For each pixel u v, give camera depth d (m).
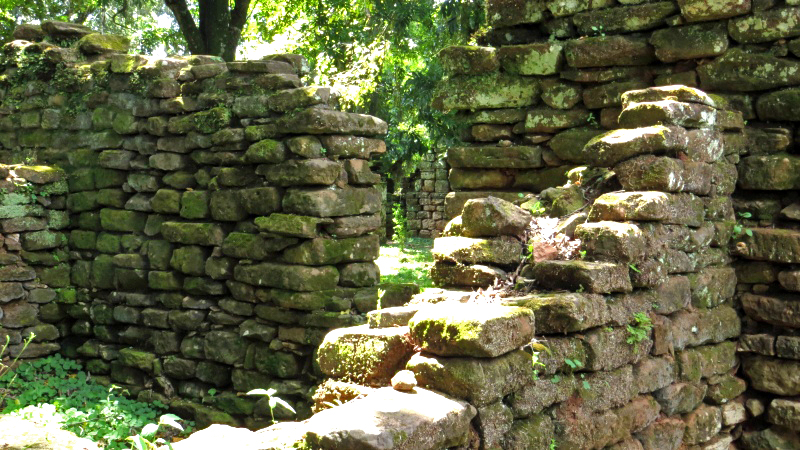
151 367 7.80
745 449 5.31
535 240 4.30
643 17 5.57
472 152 6.13
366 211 7.27
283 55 7.75
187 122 7.75
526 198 5.40
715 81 5.45
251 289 7.23
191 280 7.63
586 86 5.82
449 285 4.39
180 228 7.68
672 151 4.64
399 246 17.27
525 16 6.03
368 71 13.91
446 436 2.88
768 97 5.32
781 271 5.20
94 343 8.38
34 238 8.38
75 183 8.63
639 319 4.16
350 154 7.16
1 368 7.84
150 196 8.15
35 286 8.41
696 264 4.91
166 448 2.80
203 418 7.32
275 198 7.07
